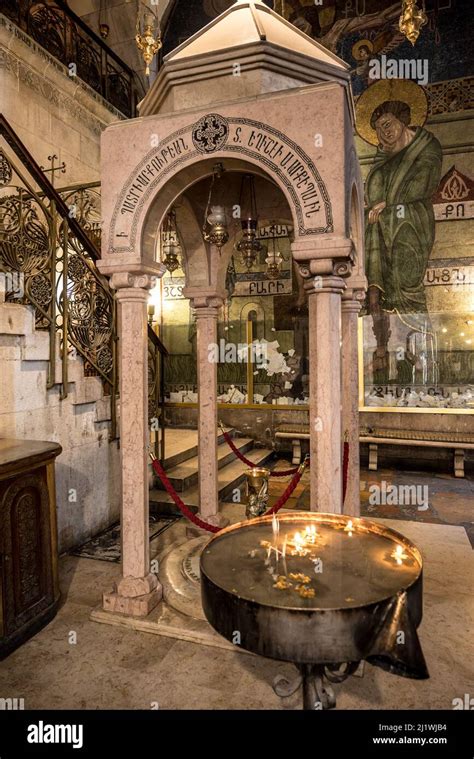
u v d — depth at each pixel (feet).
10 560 8.82
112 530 15.53
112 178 10.02
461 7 24.77
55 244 12.71
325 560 6.47
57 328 13.12
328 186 8.76
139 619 9.68
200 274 14.46
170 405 30.09
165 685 7.91
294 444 26.23
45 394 12.77
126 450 10.19
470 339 24.81
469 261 24.75
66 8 22.43
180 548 13.32
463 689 7.75
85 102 23.11
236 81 9.66
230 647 8.93
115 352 15.70
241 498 19.17
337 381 9.28
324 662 4.85
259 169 9.80
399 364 26.00
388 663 4.96
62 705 7.43
